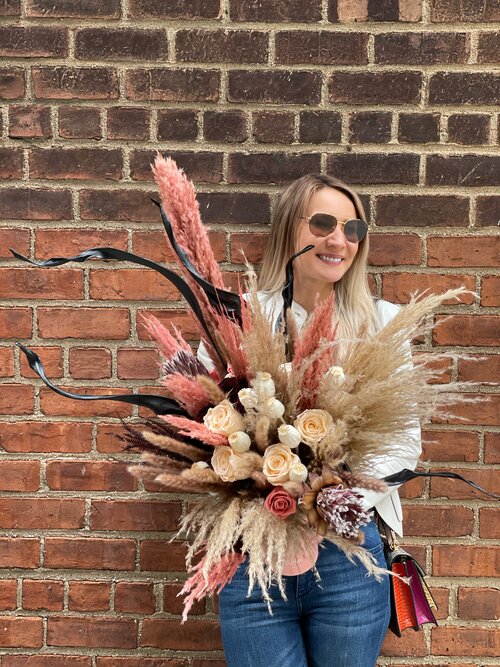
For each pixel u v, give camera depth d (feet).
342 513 3.57
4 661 6.25
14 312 6.17
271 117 6.07
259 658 4.84
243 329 4.00
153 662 6.23
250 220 6.12
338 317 5.51
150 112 6.09
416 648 6.22
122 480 6.20
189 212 4.02
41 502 6.21
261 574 3.51
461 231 6.12
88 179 6.14
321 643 4.89
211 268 4.10
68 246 6.17
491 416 6.12
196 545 3.90
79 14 6.03
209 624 6.21
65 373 6.19
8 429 6.20
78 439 6.20
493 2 5.98
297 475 3.71
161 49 6.05
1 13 6.04
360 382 3.84
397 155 6.09
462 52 6.03
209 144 6.10
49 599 6.25
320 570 4.84
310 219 5.28
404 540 6.19
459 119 6.06
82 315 6.18
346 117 6.07
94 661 6.25
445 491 6.15
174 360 4.19
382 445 3.91
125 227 6.17
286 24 6.03
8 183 6.14
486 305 6.14
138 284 6.17
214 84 6.07
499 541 6.15
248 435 3.92
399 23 6.02
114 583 6.22
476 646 6.17
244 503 3.91
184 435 4.03
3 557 6.23
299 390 3.81
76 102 6.10
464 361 6.14
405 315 3.87
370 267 6.15
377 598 4.95
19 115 6.10
